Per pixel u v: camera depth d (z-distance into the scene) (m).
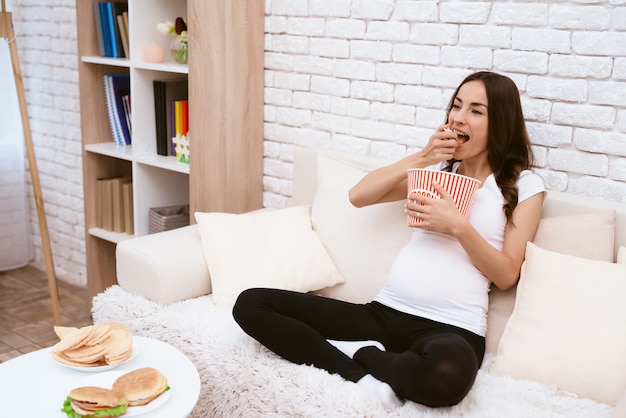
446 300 1.89
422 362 1.59
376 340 1.94
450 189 1.78
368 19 2.45
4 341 2.93
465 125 1.97
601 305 1.69
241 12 2.66
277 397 1.69
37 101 3.74
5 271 3.83
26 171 3.88
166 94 2.98
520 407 1.58
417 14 2.32
